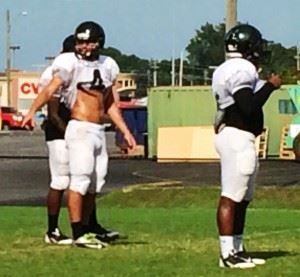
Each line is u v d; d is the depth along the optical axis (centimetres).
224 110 932
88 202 1116
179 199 2055
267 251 1068
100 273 924
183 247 1102
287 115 3947
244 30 930
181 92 3978
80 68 1088
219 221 938
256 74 926
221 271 923
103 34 1095
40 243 1149
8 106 8138
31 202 2261
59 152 1145
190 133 3831
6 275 920
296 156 3866
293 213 1662
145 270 936
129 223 1423
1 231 1279
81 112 1088
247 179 931
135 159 3959
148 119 3994
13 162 3850
